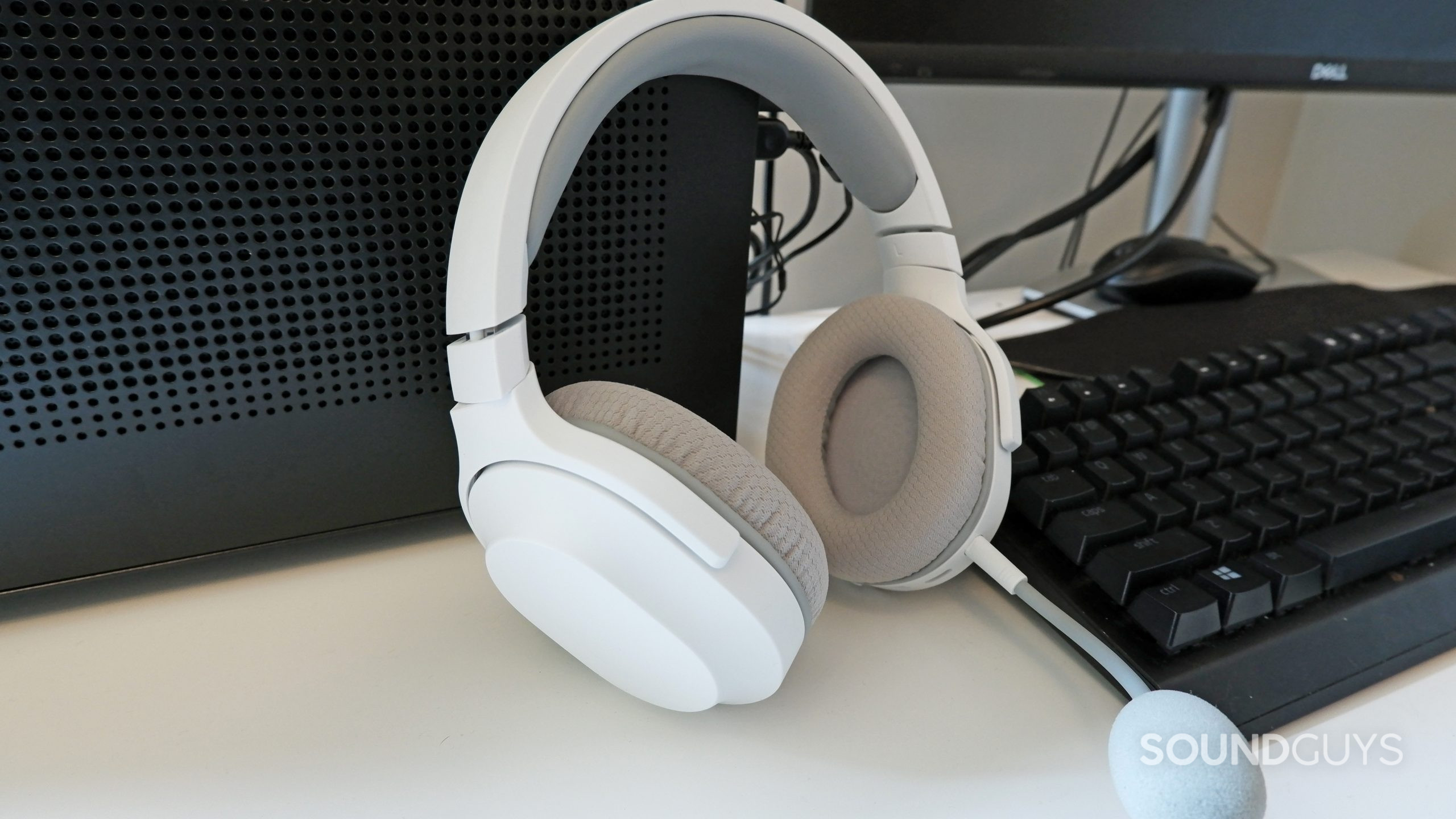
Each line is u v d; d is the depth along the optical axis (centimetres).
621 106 37
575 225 38
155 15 29
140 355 32
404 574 37
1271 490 39
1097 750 29
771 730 29
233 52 30
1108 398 44
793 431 37
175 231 31
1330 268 84
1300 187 100
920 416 32
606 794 27
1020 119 79
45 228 30
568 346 40
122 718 29
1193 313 66
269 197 32
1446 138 85
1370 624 34
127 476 34
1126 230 89
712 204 41
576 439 26
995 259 73
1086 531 35
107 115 29
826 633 34
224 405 34
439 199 35
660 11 29
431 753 28
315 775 27
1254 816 24
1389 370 52
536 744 28
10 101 28
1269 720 30
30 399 31
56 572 34
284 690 30
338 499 38
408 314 36
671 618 26
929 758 28
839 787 27
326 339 35
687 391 44
